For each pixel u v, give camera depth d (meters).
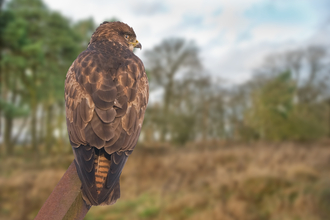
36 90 32.84
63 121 34.50
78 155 2.03
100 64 2.55
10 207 13.69
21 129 35.00
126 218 12.30
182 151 25.42
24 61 27.34
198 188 14.46
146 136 31.69
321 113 31.67
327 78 31.33
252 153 20.50
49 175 18.11
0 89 31.16
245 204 12.02
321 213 11.45
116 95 2.34
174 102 34.84
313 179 14.36
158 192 14.42
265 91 32.44
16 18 27.28
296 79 32.25
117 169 2.00
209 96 34.66
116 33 3.31
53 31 31.81
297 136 30.75
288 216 11.34
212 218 11.43
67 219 1.67
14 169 21.78
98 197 1.80
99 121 2.18
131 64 2.64
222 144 29.80
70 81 2.54
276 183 13.52
